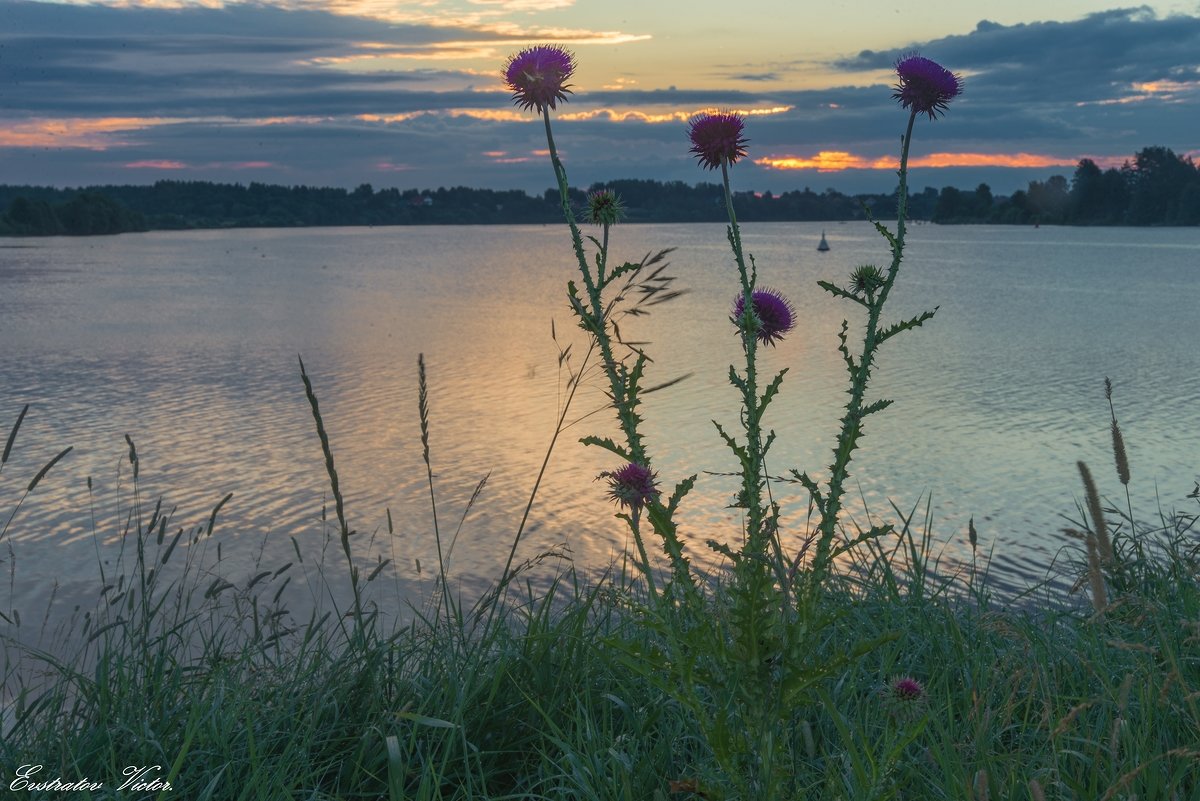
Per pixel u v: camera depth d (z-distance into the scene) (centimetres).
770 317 308
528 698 393
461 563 1465
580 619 448
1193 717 345
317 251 19512
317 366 4059
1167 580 532
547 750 407
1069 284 9275
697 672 300
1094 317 6084
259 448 2491
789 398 3156
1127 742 330
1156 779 310
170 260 15062
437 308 7062
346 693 419
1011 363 4056
